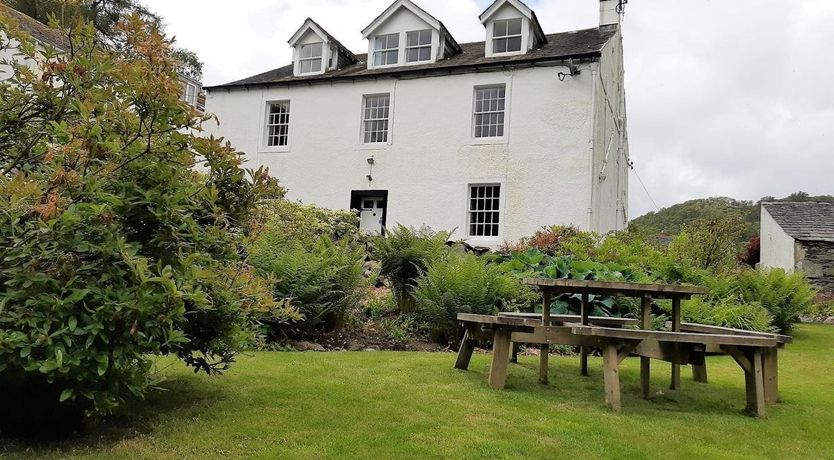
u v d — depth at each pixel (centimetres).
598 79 1543
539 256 983
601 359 698
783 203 1939
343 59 1967
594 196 1505
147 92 307
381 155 1720
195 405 392
